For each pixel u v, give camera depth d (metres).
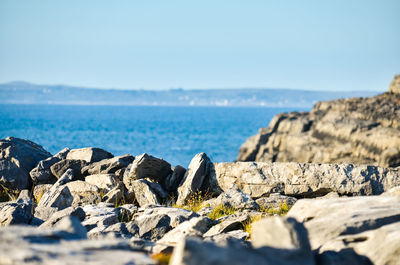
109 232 11.77
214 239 9.90
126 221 14.29
